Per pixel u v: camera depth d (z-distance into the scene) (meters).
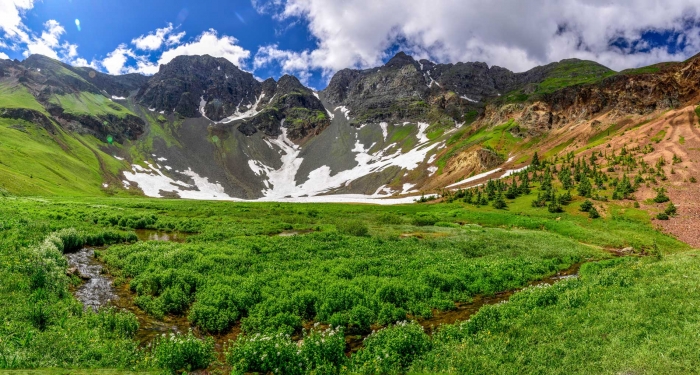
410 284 26.23
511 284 29.73
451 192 125.81
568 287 24.41
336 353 15.70
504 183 113.06
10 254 25.59
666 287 20.05
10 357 12.97
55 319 17.64
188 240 45.00
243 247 38.25
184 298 23.09
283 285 25.16
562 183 93.75
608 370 12.54
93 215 56.44
